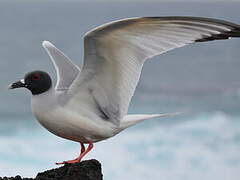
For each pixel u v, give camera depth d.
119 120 7.40
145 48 6.65
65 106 7.34
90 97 7.37
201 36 6.35
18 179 7.05
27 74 7.42
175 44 6.49
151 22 6.42
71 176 6.97
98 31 6.57
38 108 7.36
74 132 7.45
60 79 8.19
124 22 6.41
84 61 7.03
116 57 6.87
